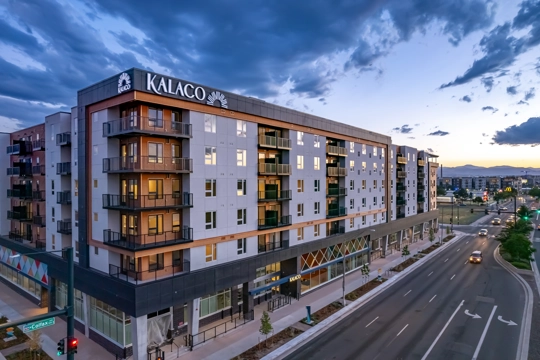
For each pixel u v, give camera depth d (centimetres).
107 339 2358
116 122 2356
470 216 11125
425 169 7250
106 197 2406
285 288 3394
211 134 2580
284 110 3266
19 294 3566
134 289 2073
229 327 2623
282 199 3209
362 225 4669
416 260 4938
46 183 3266
